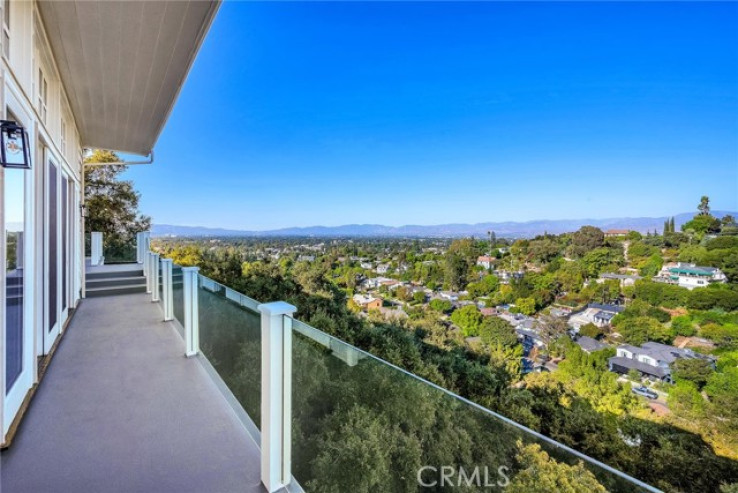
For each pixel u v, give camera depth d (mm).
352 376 1456
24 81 2291
